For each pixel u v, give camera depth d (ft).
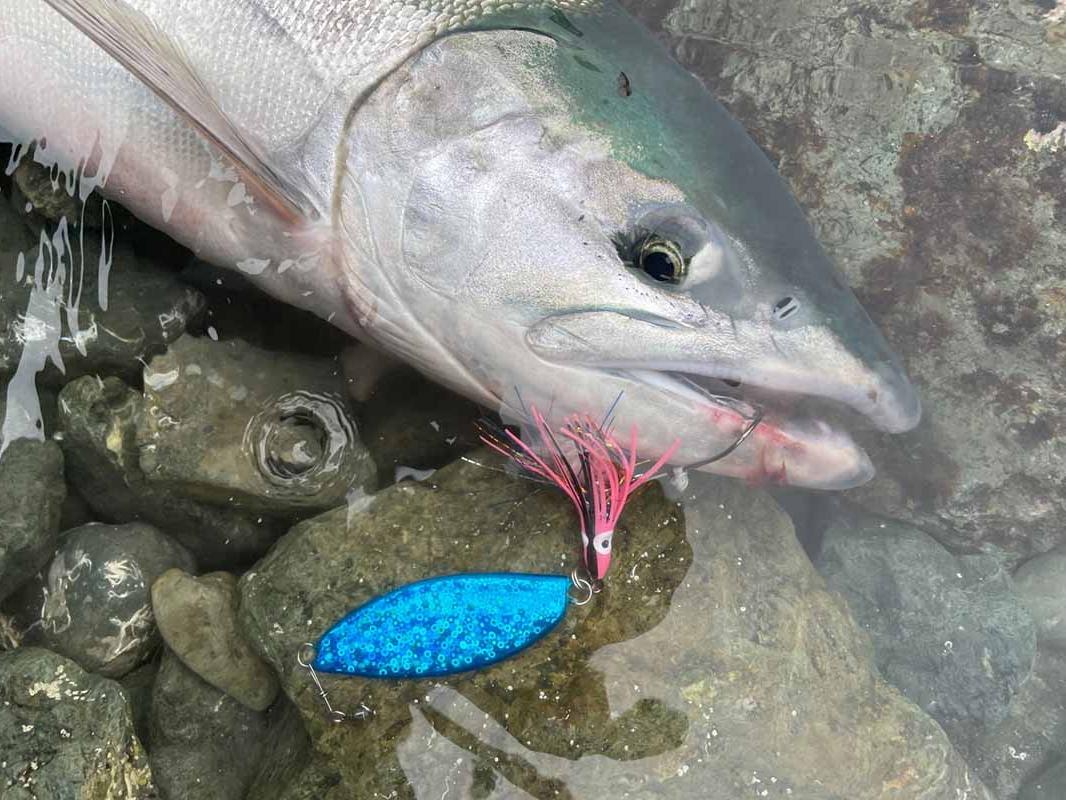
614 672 0.94
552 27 1.01
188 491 1.03
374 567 0.95
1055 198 1.28
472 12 0.99
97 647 0.97
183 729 0.96
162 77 0.98
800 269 0.97
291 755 0.92
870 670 1.06
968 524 1.35
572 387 0.98
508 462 1.03
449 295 1.00
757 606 1.02
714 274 0.94
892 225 1.33
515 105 0.97
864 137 1.34
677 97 1.02
